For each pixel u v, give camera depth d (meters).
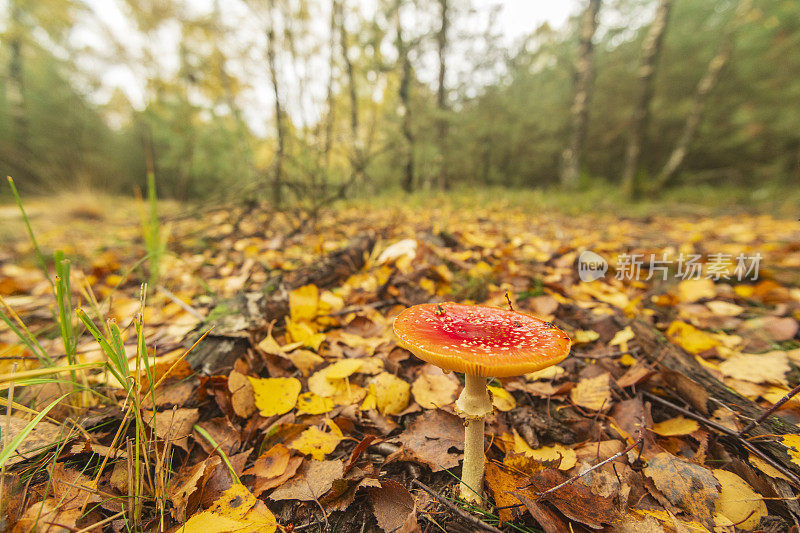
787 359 0.35
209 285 0.59
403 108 2.11
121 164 3.08
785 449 0.25
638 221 1.33
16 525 0.19
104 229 1.18
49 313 0.48
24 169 2.14
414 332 0.21
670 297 0.52
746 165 2.74
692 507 0.21
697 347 0.38
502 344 0.19
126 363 0.21
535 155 4.29
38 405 0.27
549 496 0.21
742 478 0.24
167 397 0.29
